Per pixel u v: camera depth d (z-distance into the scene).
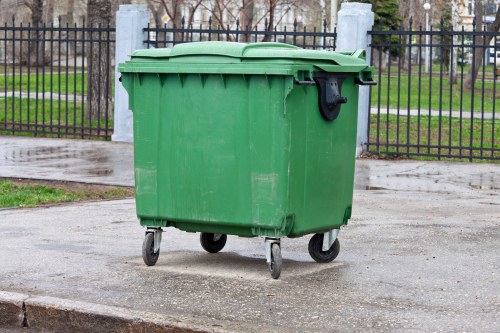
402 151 17.83
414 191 12.00
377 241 8.43
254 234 6.95
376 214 10.06
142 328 5.88
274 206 6.79
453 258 7.69
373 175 13.58
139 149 7.23
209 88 6.92
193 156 7.02
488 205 10.84
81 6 58.34
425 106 29.50
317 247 7.46
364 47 15.38
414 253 7.89
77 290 6.59
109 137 17.84
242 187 6.89
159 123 7.13
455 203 10.97
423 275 7.08
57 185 12.45
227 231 7.07
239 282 6.84
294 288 6.66
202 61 6.91
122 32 16.95
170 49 7.13
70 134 17.91
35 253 7.83
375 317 5.95
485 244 8.31
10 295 6.39
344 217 7.49
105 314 6.01
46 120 21.72
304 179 6.94
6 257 7.66
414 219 9.73
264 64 6.68
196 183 7.04
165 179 7.16
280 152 6.73
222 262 7.54
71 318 6.12
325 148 7.11
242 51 6.81
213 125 6.93
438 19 61.97
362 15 15.30
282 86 6.67
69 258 7.63
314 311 6.08
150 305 6.21
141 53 7.19
